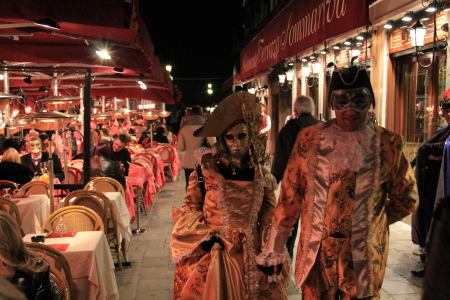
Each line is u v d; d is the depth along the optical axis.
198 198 3.19
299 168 2.54
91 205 5.03
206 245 2.99
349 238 2.36
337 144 2.40
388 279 4.55
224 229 2.98
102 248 3.89
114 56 5.62
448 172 4.02
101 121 11.70
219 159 3.07
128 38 5.16
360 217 2.35
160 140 15.64
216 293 2.81
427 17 6.48
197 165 3.19
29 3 3.65
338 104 2.38
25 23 4.68
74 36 5.13
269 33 10.26
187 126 7.68
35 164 7.64
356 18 4.98
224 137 3.07
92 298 3.53
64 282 2.93
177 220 3.14
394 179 2.40
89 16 3.77
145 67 6.01
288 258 2.77
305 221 2.48
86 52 5.84
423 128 6.89
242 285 2.89
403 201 2.41
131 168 7.27
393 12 6.89
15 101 13.07
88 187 5.50
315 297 2.45
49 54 5.76
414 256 5.26
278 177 4.55
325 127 2.49
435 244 0.83
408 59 7.25
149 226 7.20
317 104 11.69
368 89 2.39
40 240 3.70
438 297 0.80
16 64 7.76
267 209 3.09
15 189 6.19
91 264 3.51
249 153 3.10
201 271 2.94
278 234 2.58
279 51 9.02
